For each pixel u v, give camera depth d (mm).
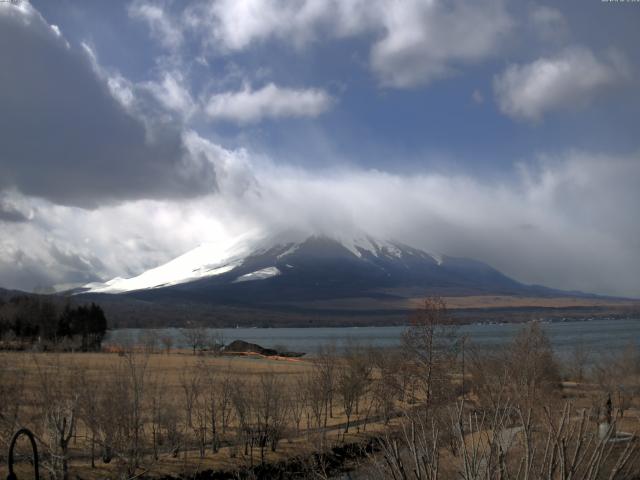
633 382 49812
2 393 29047
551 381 42969
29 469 28047
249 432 37062
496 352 54938
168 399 44938
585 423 11648
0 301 127438
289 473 33125
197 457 34156
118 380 35438
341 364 60344
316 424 43625
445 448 16922
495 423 12008
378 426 41062
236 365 86000
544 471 11055
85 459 32031
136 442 30734
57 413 27375
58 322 119500
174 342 158250
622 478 11141
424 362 46219
